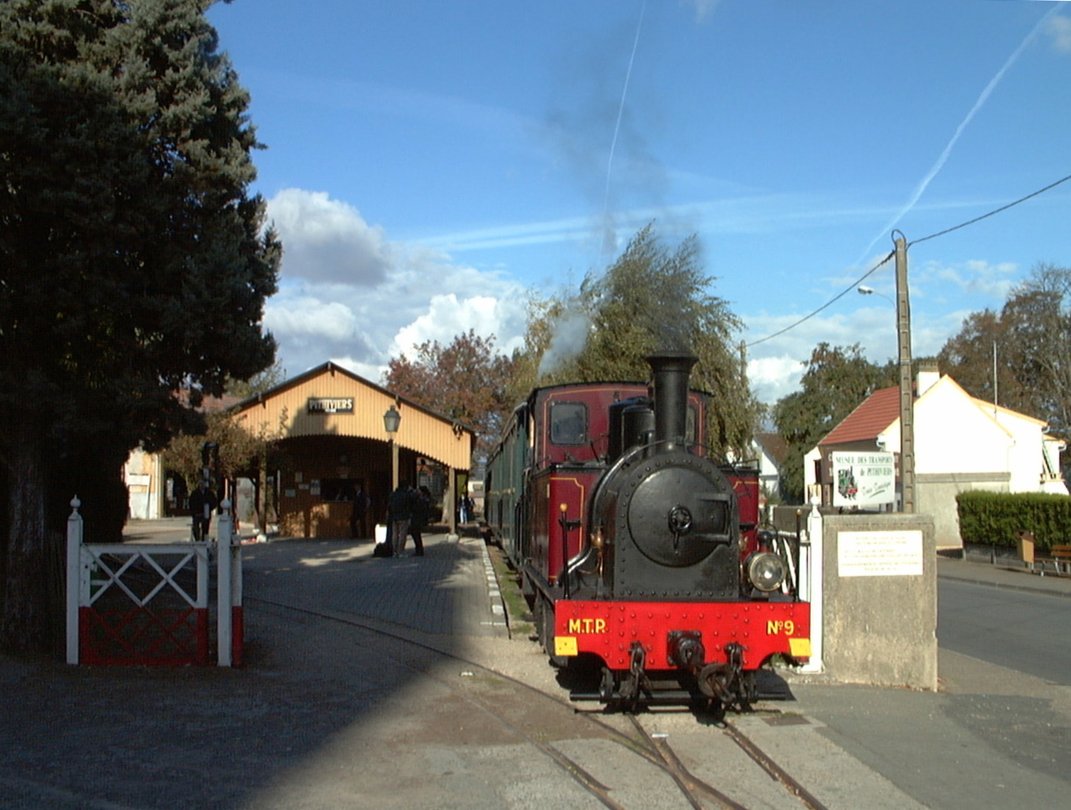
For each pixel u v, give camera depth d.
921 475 33.84
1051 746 6.89
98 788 5.55
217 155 9.83
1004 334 54.88
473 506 52.59
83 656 8.80
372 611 12.54
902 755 6.53
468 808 5.29
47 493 9.34
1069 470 50.47
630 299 22.14
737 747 6.64
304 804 5.33
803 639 7.26
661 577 7.45
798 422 52.62
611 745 6.57
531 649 10.15
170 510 41.00
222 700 7.66
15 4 8.55
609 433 9.35
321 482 29.05
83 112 8.55
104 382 9.19
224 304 9.18
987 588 20.77
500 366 50.66
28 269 8.60
